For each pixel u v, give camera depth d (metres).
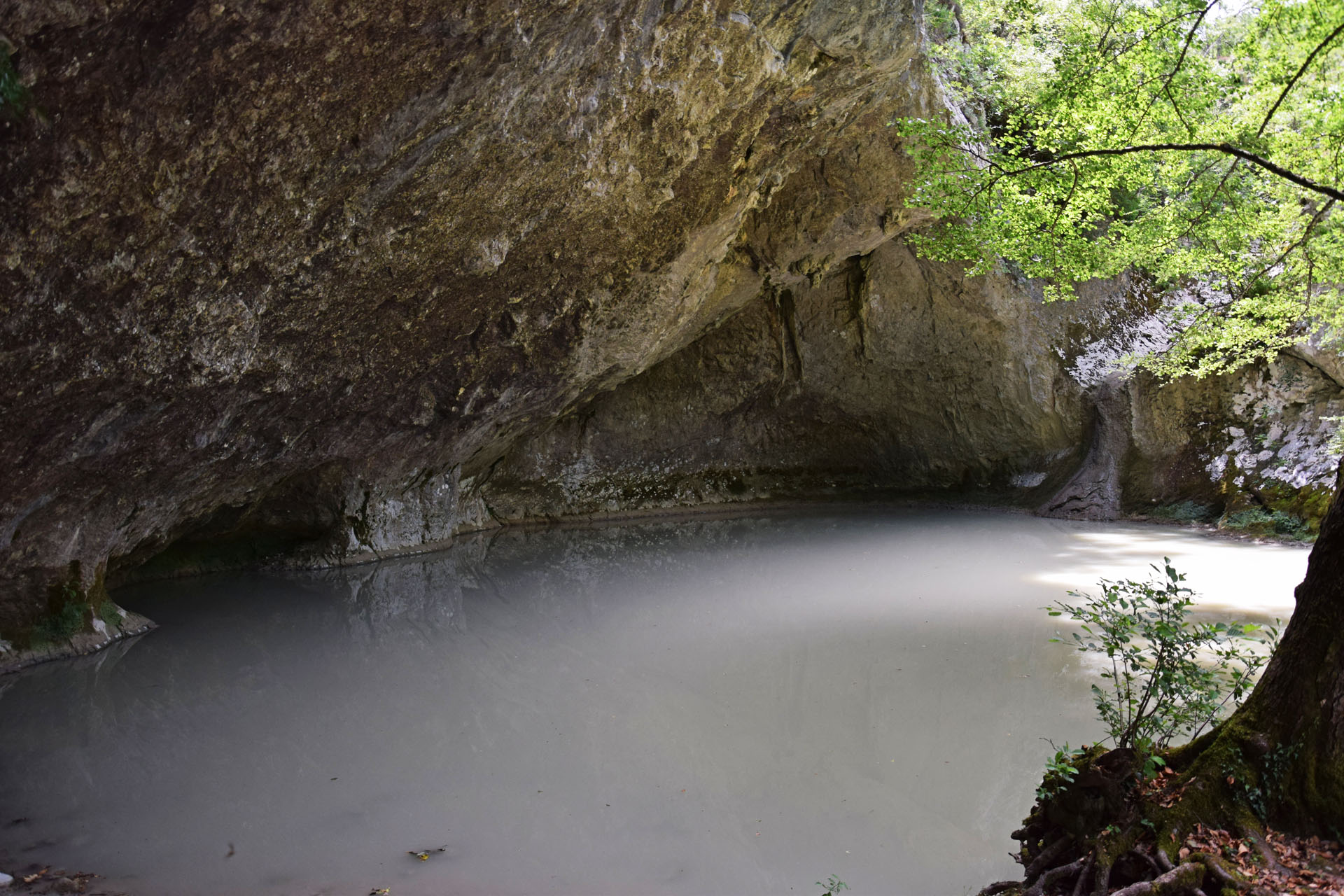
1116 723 4.81
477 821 5.69
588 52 8.02
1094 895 3.98
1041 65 13.04
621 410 20.22
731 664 8.97
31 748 7.05
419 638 10.30
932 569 13.42
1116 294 18.30
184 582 13.18
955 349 19.06
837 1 9.61
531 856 5.23
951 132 8.86
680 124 9.62
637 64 8.59
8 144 5.40
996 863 5.11
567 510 20.02
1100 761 4.48
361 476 14.30
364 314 9.54
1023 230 8.92
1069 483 18.58
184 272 7.15
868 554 14.89
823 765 6.49
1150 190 11.77
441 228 8.80
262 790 6.22
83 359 7.11
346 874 5.04
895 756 6.62
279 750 6.95
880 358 19.61
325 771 6.54
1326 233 9.62
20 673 8.98
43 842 5.48
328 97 6.58
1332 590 4.26
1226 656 4.91
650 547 16.28
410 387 11.96
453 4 6.37
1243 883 3.78
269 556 14.38
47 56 5.09
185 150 6.20
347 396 11.01
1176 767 4.53
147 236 6.59
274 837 5.50
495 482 19.23
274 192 7.06
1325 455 15.62
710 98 9.61
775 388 20.47
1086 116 8.00
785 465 21.33
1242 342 13.06
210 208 6.80
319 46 6.13
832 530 17.61
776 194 15.02
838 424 20.92
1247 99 8.16
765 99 10.48
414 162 7.71
